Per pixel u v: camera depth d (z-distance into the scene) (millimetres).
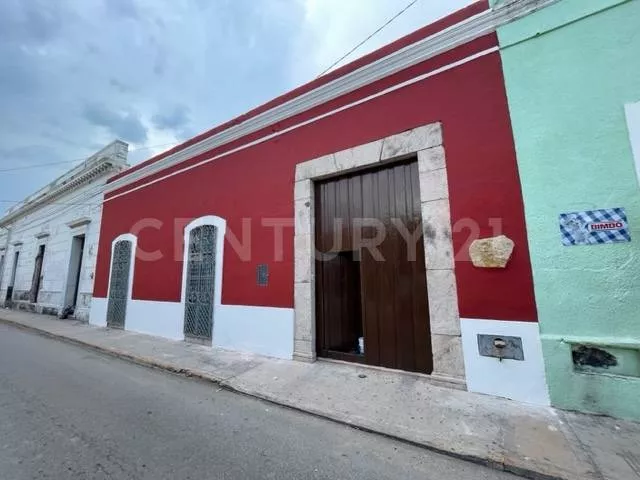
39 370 5070
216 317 6234
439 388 3754
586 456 2436
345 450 2703
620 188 3096
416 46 4309
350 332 5359
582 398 3080
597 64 3307
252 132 6184
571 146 3340
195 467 2451
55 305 12141
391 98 4547
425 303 4188
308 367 4723
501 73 3789
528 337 3361
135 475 2338
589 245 3166
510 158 3637
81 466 2447
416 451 2678
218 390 4176
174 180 7754
